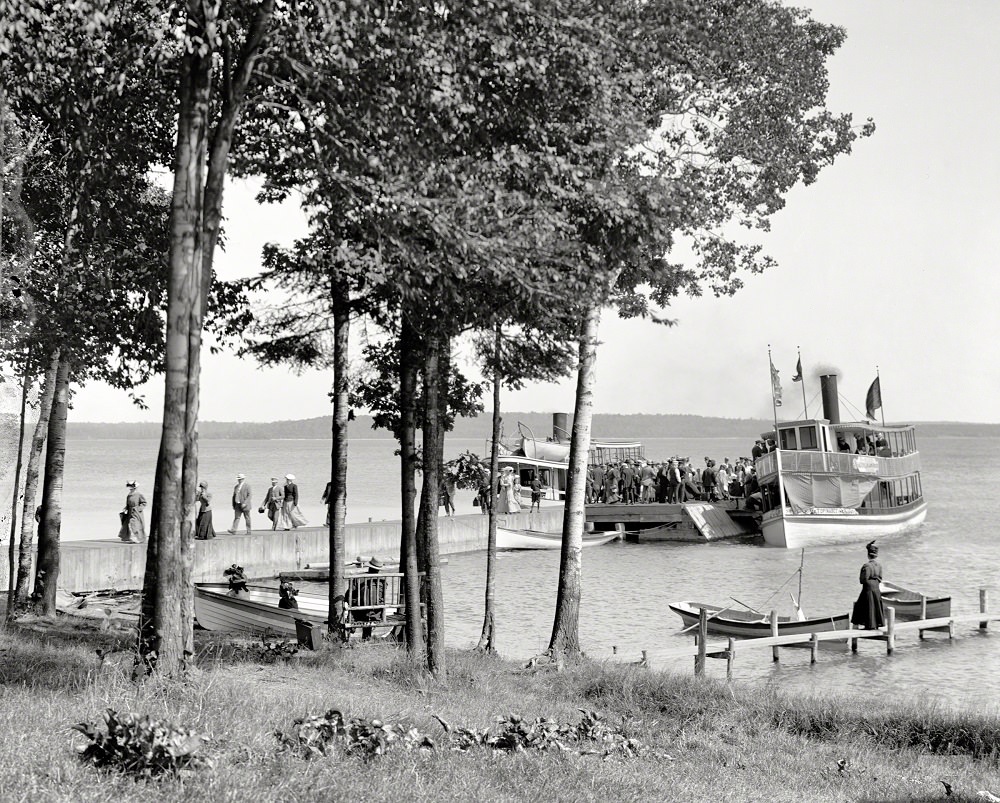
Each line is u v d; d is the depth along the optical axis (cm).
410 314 1565
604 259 1573
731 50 2008
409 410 1720
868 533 5581
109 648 1702
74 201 1582
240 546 3847
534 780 914
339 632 2183
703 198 2053
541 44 1306
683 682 1795
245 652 1891
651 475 6412
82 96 1358
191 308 1186
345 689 1455
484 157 1433
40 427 2383
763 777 1180
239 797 703
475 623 3003
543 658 2042
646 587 3888
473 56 1275
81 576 3231
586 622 3044
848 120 2144
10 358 1759
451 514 5341
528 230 1359
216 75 1320
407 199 1282
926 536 5903
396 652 1923
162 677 1109
